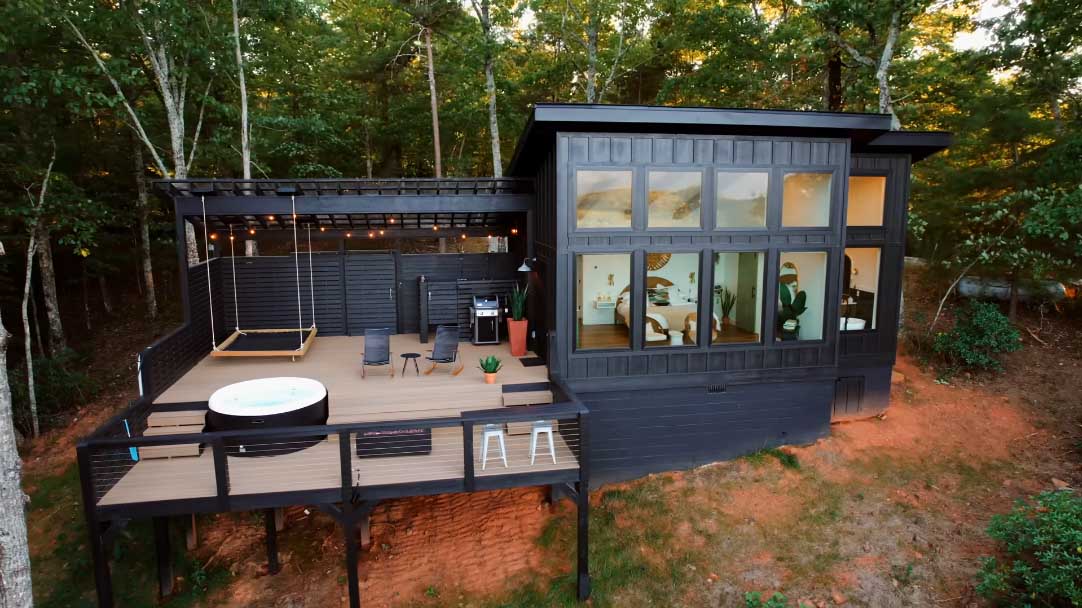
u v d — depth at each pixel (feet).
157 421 27.86
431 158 87.25
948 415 37.40
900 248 36.88
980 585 23.04
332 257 44.70
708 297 31.63
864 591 24.59
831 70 55.57
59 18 43.52
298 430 21.81
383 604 26.17
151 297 61.52
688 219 30.81
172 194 35.01
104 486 22.27
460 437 27.99
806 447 34.12
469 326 43.80
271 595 27.61
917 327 48.70
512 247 48.24
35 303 57.11
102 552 21.40
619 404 31.96
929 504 29.50
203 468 24.48
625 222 30.37
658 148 29.96
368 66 70.95
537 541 28.99
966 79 51.57
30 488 38.45
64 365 49.62
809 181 31.60
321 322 45.24
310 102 70.23
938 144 34.71
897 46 52.11
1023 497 29.50
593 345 31.12
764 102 67.26
